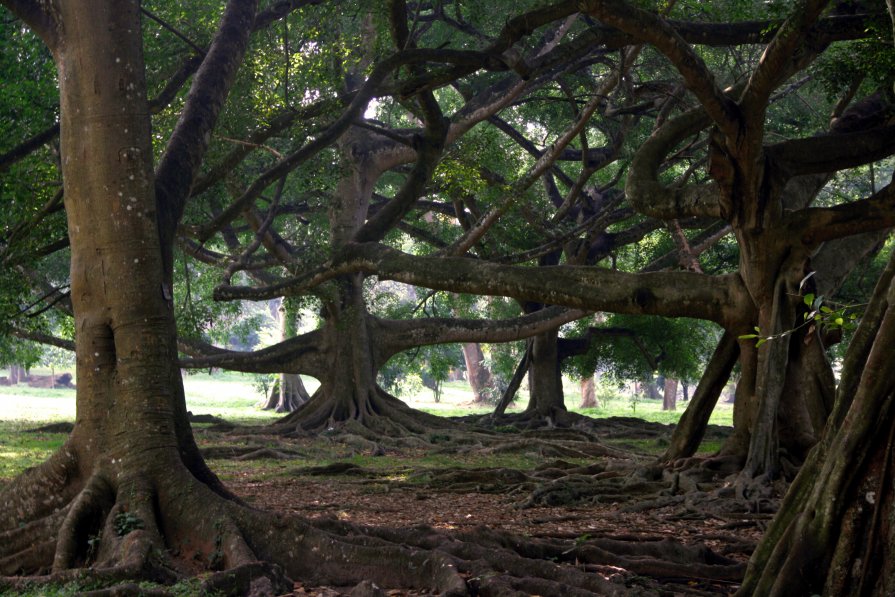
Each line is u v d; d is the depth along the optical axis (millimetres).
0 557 8422
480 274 15672
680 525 11430
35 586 6930
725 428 30422
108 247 9062
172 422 8984
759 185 13930
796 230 14188
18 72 16516
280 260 27328
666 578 7906
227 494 9195
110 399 8961
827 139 14516
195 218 23375
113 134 9102
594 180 34125
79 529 8211
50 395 60906
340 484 16000
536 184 33531
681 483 13953
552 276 15227
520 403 61281
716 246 33281
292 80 18938
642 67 25578
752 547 9492
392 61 15602
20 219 14977
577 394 77562
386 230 21750
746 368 14859
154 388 8930
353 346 27328
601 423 31906
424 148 20984
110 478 8688
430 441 25109
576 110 23875
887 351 5828
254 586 7180
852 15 15016
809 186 17328
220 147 17844
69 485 8922
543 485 13883
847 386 6453
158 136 17297
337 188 27656
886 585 5543
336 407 27000
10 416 36031
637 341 34344
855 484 5848
